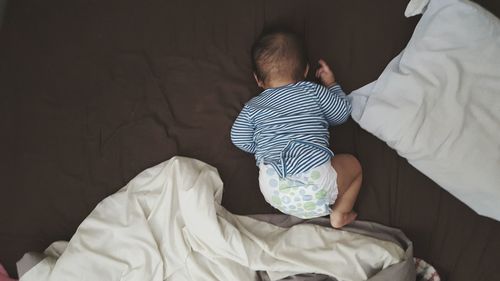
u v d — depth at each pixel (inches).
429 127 47.7
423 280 47.3
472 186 46.7
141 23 58.6
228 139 53.4
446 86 48.3
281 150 45.8
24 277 46.8
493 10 53.9
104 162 53.0
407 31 55.0
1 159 53.2
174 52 57.2
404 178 50.8
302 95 47.8
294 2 57.2
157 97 55.4
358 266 45.5
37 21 59.1
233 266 46.5
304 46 50.1
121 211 49.0
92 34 58.4
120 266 46.5
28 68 57.1
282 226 50.2
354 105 52.6
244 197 51.6
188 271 46.7
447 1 49.7
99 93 55.9
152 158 52.9
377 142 52.2
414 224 49.3
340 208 47.8
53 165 52.9
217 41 57.1
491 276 46.9
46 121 54.8
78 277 46.1
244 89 54.9
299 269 46.0
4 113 55.1
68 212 51.2
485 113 47.2
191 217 47.3
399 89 49.5
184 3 59.0
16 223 50.7
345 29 55.8
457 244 48.2
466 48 48.6
